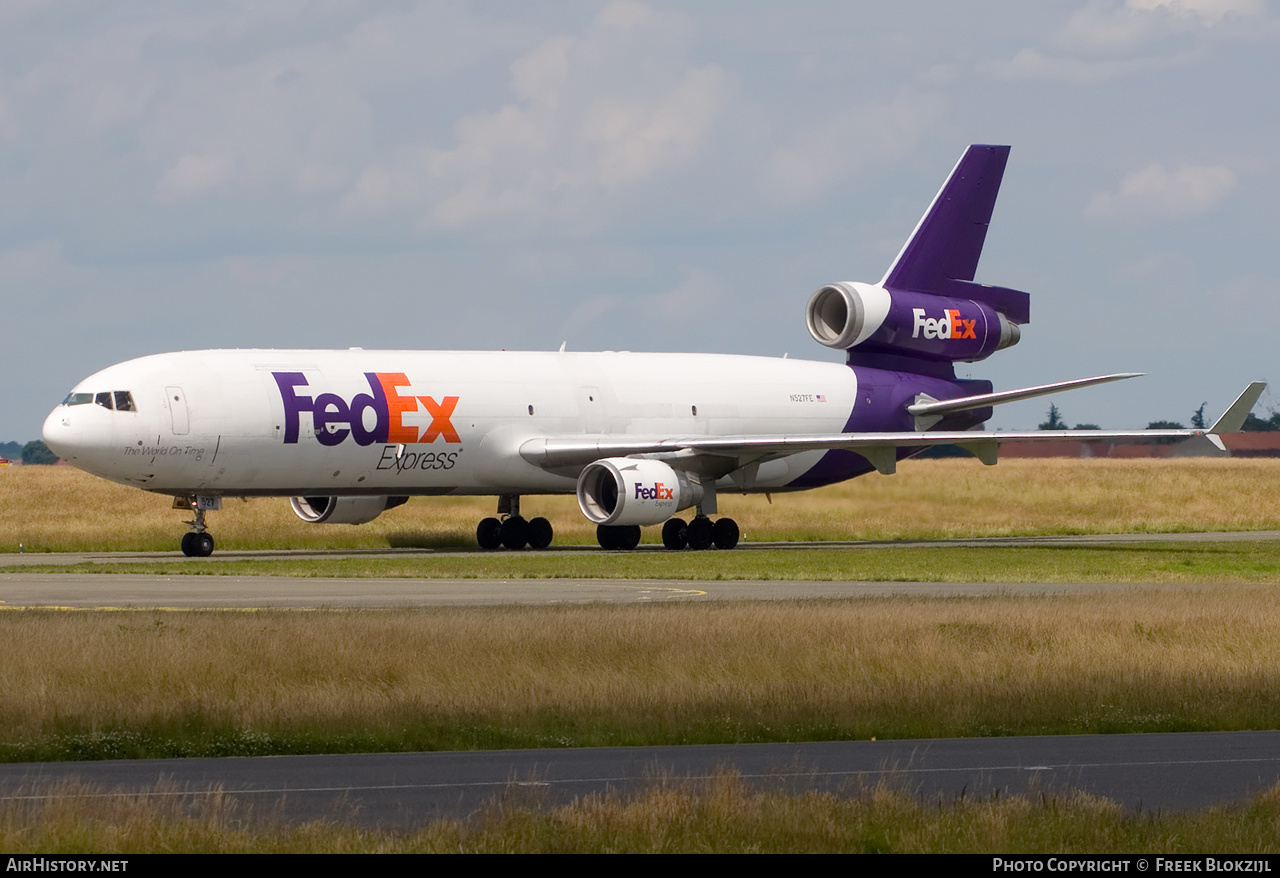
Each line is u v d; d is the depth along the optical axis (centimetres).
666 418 19262
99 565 15200
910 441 17988
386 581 13238
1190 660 7888
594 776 5341
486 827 4344
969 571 14600
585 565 15138
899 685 7131
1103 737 6275
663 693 6838
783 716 6494
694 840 4247
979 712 6644
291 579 13475
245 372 16325
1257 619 9194
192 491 16325
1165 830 4353
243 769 5497
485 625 8500
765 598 11100
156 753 5781
